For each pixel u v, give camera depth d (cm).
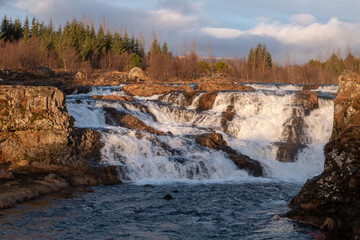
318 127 3691
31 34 11531
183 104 4578
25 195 1995
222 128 3781
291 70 12444
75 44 11025
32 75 6412
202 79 9162
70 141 2733
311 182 1775
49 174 2369
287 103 4147
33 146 2614
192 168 2844
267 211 1878
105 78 7119
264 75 11869
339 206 1580
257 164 3052
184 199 2123
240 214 1830
